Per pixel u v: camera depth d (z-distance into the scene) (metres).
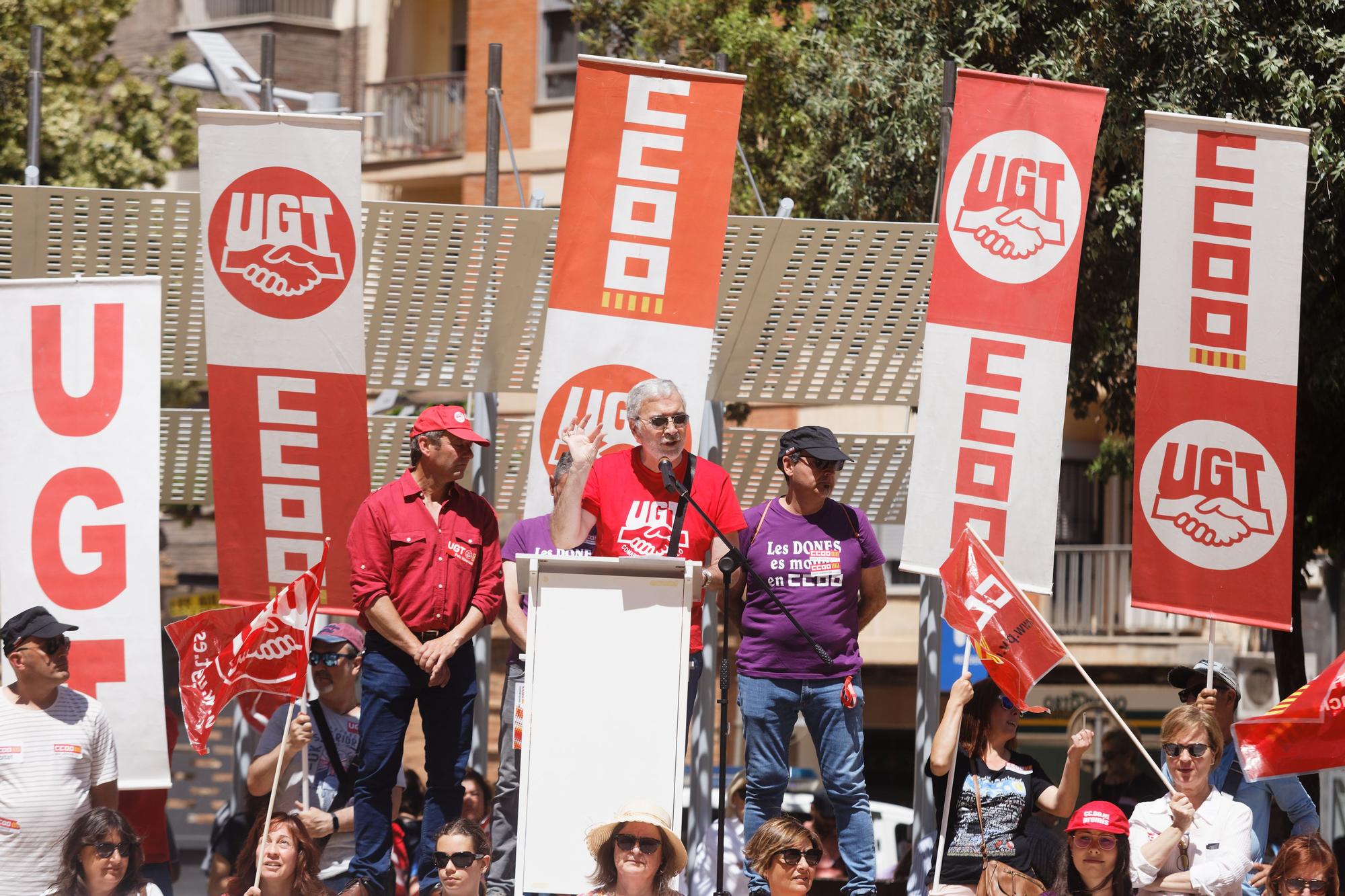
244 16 33.09
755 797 9.46
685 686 7.93
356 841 9.25
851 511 9.62
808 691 9.39
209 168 10.06
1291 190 10.43
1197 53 16.27
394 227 10.91
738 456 13.25
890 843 19.89
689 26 22.78
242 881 9.66
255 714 11.63
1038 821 9.62
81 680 9.98
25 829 9.17
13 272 10.74
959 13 17.47
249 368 10.20
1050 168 10.34
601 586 7.97
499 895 9.37
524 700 7.93
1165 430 10.58
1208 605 10.56
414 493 9.34
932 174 17.91
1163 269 10.54
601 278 10.15
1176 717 9.32
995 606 9.38
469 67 31.66
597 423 10.12
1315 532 18.86
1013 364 10.32
